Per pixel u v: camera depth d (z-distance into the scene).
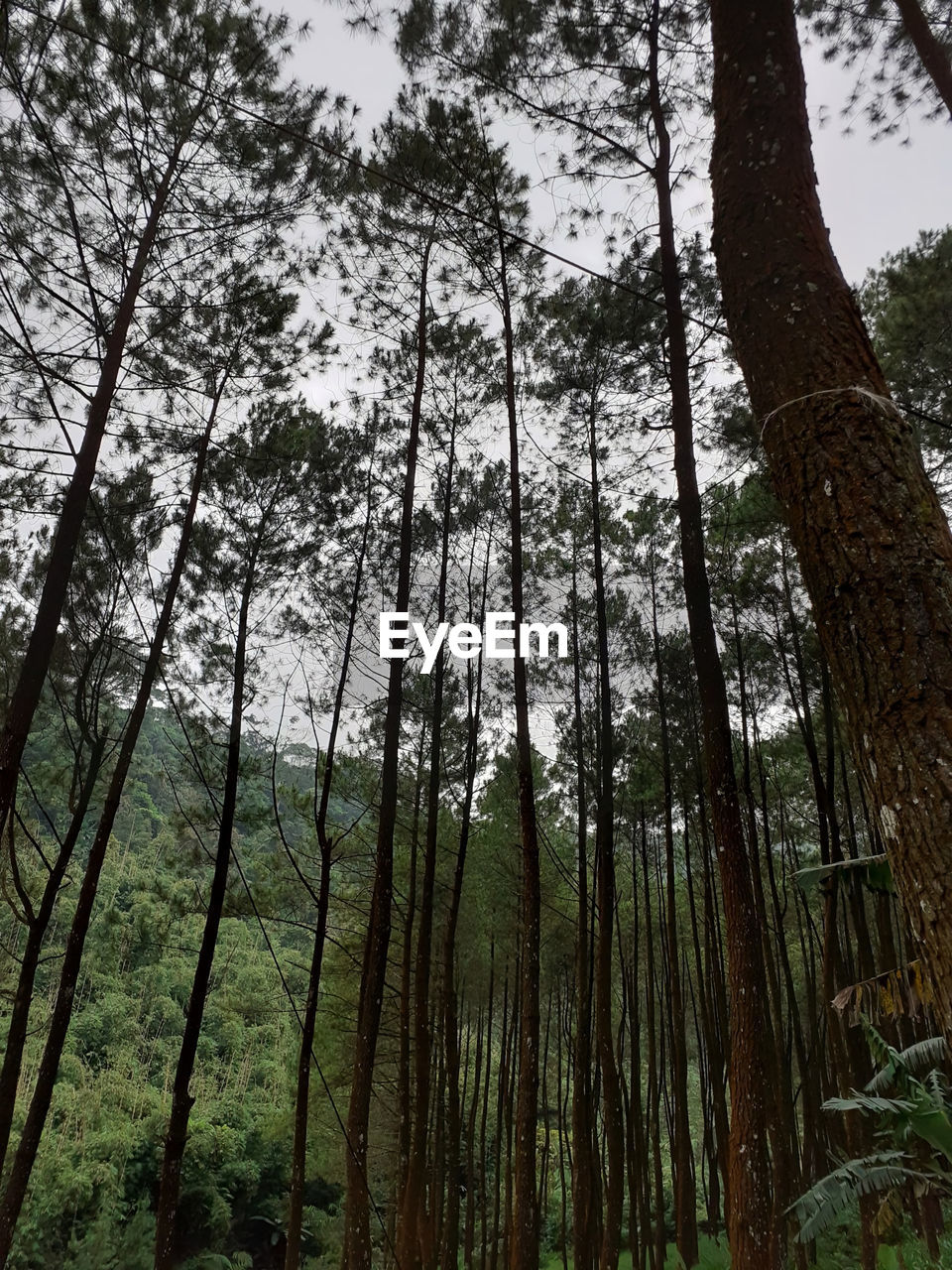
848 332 2.08
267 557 11.98
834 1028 11.66
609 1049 12.15
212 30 7.72
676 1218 15.07
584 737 14.97
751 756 16.91
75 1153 24.58
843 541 1.79
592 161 7.63
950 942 1.42
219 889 10.20
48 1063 8.31
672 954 14.48
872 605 1.70
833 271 2.20
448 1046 14.27
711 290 9.21
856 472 1.84
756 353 2.19
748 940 4.91
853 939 18.64
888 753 1.59
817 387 2.00
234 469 11.50
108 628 11.01
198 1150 27.52
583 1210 11.67
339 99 8.26
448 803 16.58
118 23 7.57
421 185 9.84
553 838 21.14
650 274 9.28
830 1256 12.86
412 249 10.79
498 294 11.04
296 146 8.19
